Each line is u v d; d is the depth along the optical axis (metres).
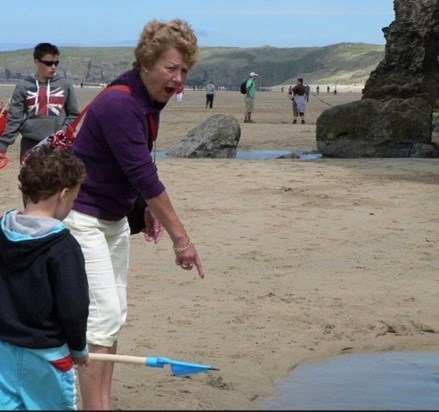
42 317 4.34
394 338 7.17
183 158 20.34
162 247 10.01
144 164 4.99
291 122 37.47
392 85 25.03
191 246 5.18
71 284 4.29
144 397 5.68
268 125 34.22
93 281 4.98
